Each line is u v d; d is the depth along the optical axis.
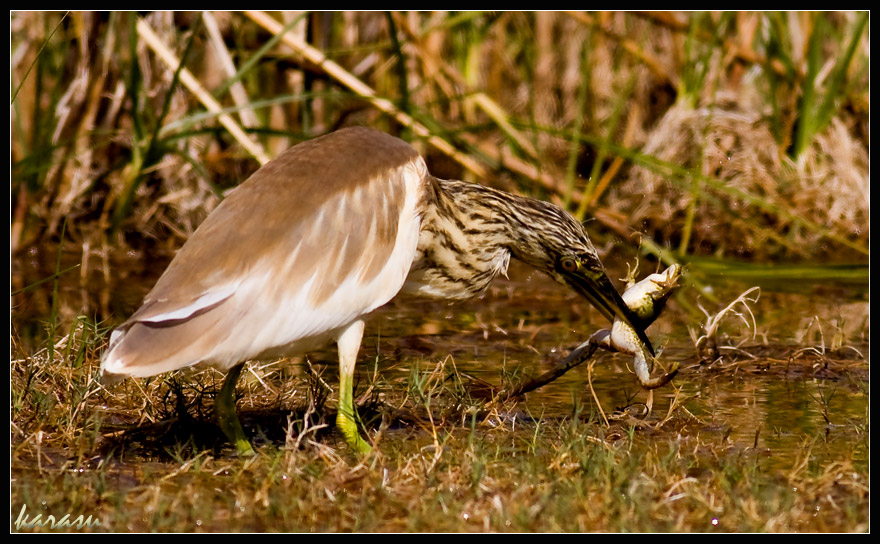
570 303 13.03
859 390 9.48
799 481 7.08
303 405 8.87
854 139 16.11
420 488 7.00
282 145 16.34
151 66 14.75
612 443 7.91
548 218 8.94
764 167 15.63
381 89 16.64
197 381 8.92
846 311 12.50
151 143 13.66
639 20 17.45
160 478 7.24
